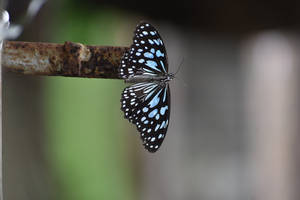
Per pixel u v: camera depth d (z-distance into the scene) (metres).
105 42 2.68
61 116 2.01
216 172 2.62
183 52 3.31
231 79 3.23
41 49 1.16
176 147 2.76
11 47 1.16
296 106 3.02
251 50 3.25
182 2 3.23
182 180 2.55
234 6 3.13
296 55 3.13
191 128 2.96
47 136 1.87
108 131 2.29
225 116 3.02
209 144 2.83
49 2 1.99
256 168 2.65
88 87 2.23
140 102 1.18
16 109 1.82
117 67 1.17
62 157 1.92
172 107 2.97
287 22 3.02
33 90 1.89
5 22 1.13
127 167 2.34
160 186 2.45
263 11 3.06
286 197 2.54
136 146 2.45
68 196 1.83
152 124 1.19
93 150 2.11
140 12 3.15
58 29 2.18
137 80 1.17
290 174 2.61
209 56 3.30
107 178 2.11
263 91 3.15
